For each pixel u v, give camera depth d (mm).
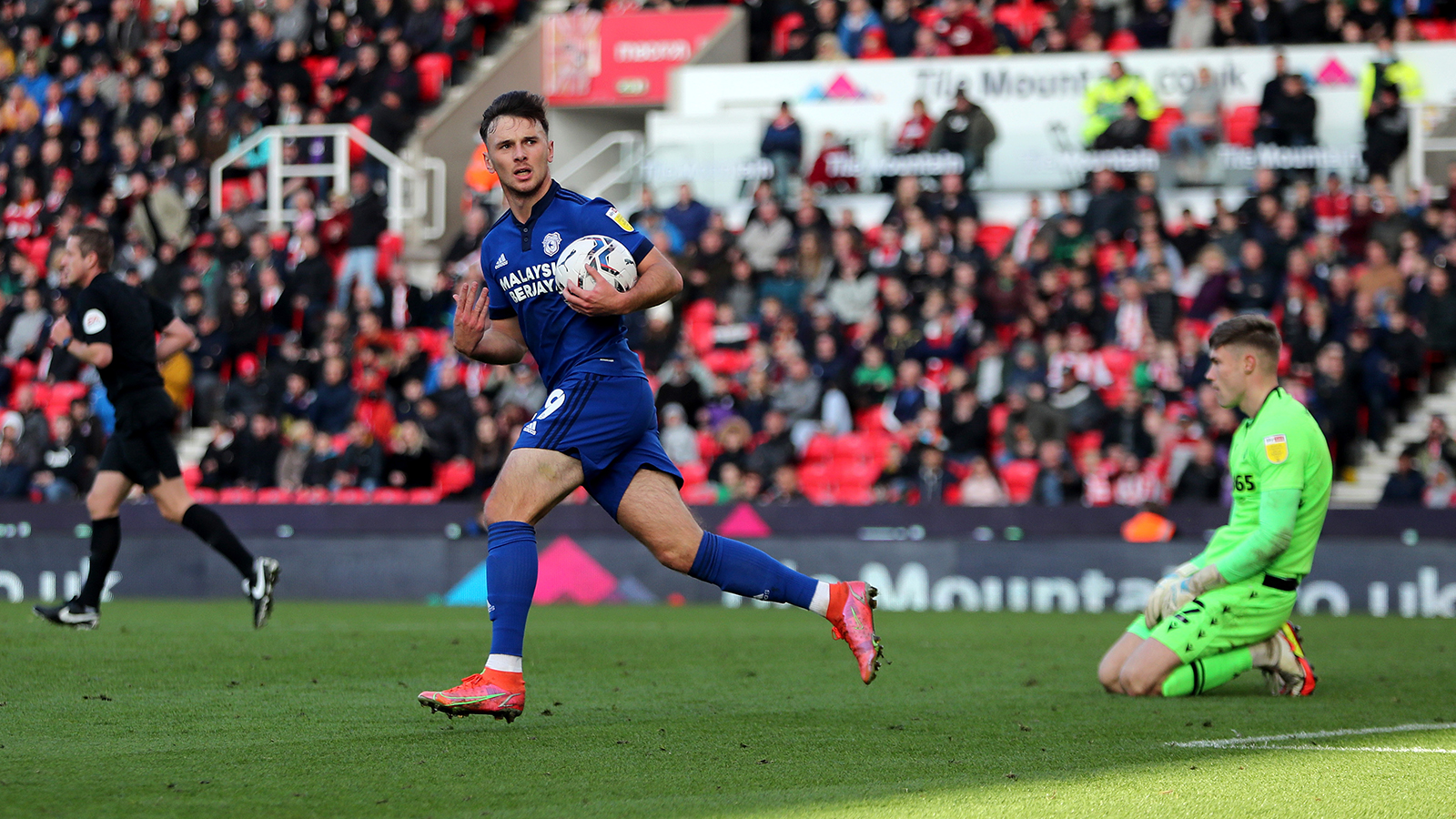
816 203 62250
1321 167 58094
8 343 65188
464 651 27281
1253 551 21672
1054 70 61625
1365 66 58250
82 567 50906
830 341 53875
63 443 55250
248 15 74312
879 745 16672
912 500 49094
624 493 17531
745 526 48156
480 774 14594
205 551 50531
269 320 61719
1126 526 45500
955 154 61156
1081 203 60188
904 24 66812
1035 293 54625
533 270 17453
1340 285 50969
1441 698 21969
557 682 22969
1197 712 20125
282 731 17281
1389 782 14469
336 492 52906
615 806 12992
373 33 74875
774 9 73750
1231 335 22297
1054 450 47844
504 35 78750
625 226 17344
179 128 71750
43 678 22250
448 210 71438
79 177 71812
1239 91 60688
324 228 63469
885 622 39094
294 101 70750
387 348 58344
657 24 74625
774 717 18984
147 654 25859
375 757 15484
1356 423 49250
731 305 58719
